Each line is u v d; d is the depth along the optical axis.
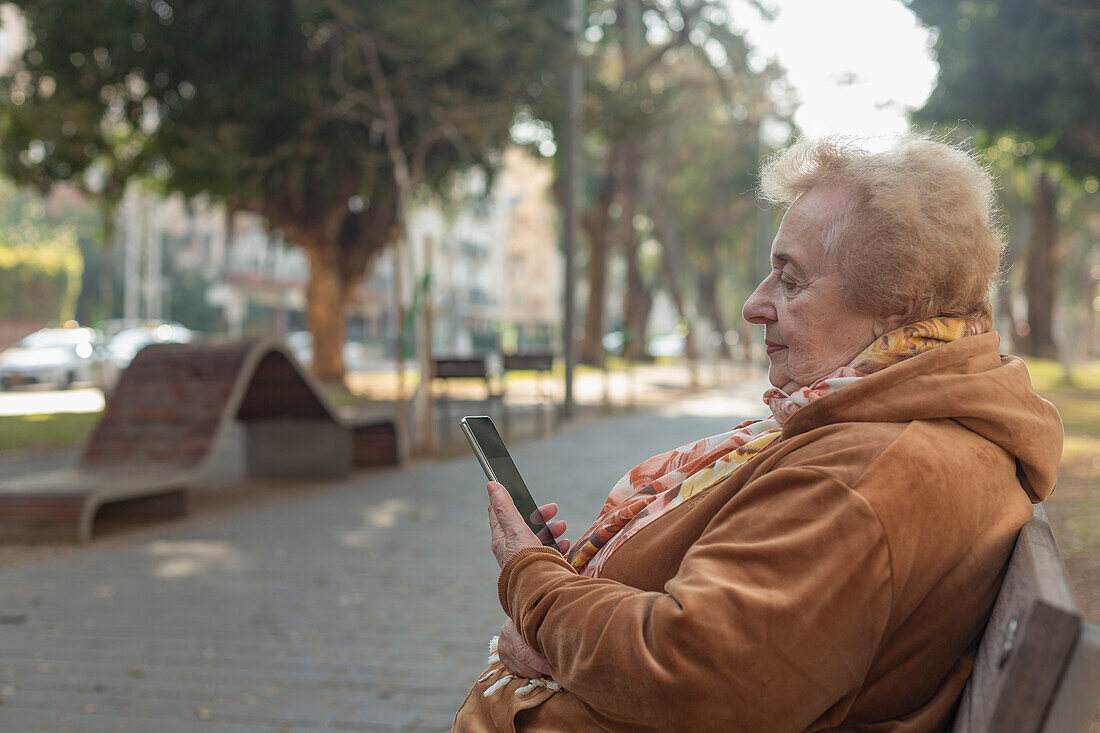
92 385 26.83
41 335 27.84
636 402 23.80
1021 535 1.17
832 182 1.41
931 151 1.38
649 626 1.17
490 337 69.88
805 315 1.39
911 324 1.35
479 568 6.30
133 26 15.59
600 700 1.22
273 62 16.59
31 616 5.18
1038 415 1.30
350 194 23.12
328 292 25.53
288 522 8.05
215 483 10.50
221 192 18.62
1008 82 16.12
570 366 18.89
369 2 14.60
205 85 16.33
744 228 49.59
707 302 51.94
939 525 1.15
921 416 1.24
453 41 14.59
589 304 38.97
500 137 17.45
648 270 57.94
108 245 21.39
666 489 1.55
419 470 11.53
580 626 1.25
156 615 5.19
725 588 1.13
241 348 8.96
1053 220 42.50
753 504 1.23
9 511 7.22
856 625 1.11
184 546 7.06
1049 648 0.87
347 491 9.83
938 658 1.20
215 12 15.63
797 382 1.42
